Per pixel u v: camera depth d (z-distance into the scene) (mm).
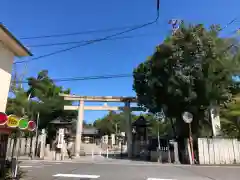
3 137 10523
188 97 18781
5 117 9266
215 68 18703
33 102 32469
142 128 28812
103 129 71312
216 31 19609
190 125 20297
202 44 18328
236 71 19156
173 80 18719
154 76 20344
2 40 11141
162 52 19531
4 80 11391
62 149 23875
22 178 10547
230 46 19172
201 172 12977
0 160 10234
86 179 10398
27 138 26797
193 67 18188
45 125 34156
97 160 22359
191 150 18766
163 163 18984
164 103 21391
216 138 18906
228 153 18641
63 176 11188
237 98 22641
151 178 10758
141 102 23812
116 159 23922
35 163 18000
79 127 27156
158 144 24438
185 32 19000
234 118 22047
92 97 27812
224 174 12188
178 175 11758
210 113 20562
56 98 35969
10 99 27938
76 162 19391
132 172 12773
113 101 27719
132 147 27812
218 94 19062
